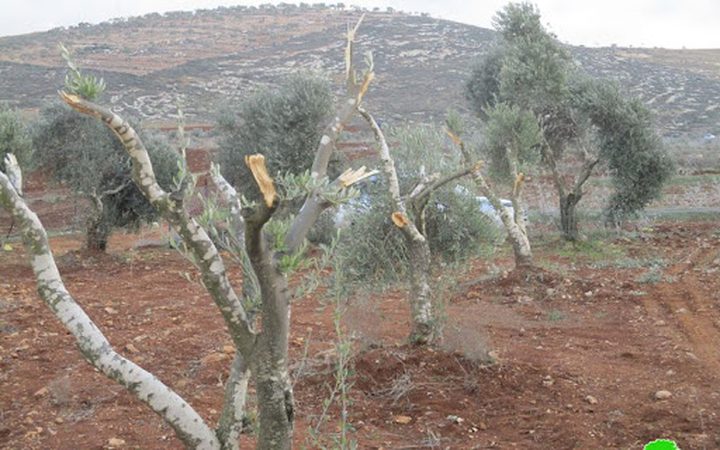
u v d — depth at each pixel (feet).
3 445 20.75
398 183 31.45
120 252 64.49
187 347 30.60
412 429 21.93
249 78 279.49
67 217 85.66
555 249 62.85
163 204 12.56
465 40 343.46
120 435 21.42
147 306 40.01
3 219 83.97
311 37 362.53
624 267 53.52
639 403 24.00
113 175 61.67
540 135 53.21
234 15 444.14
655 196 67.10
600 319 38.14
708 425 21.90
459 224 33.35
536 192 90.07
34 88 231.30
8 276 50.90
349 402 23.50
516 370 26.43
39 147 60.54
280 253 13.03
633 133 64.44
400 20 395.55
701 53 375.86
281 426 13.53
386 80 267.80
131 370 13.16
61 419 22.56
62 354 29.48
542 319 38.11
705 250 59.11
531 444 20.83
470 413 23.08
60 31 395.75
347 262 32.53
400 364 25.71
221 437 14.10
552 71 60.08
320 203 13.44
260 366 13.37
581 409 23.41
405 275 32.91
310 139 67.67
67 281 48.96
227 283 13.10
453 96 236.02
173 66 300.61
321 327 34.37
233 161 68.74
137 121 64.49
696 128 181.78
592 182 94.79
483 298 43.01
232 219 14.64
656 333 34.42
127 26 416.46
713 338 33.01
